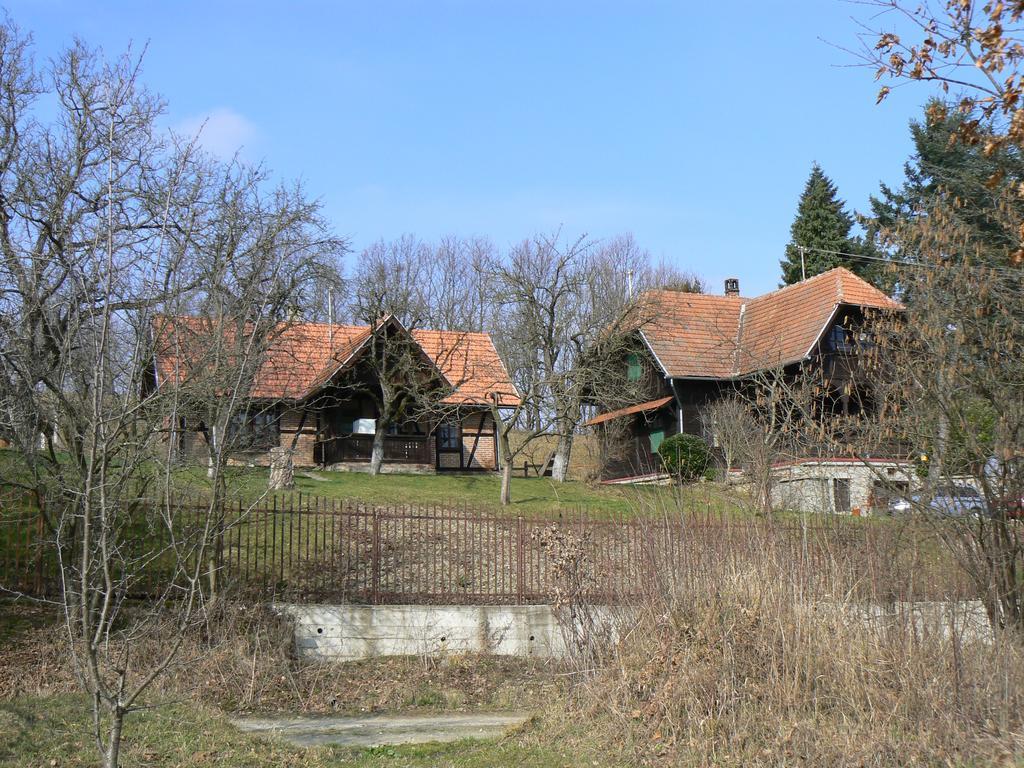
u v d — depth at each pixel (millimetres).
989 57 7949
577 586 11836
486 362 33562
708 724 8953
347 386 29375
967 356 12148
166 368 10867
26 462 12383
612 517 16766
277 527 18172
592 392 30016
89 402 9727
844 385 15359
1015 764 7668
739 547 10922
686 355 32844
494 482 28938
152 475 11883
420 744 10273
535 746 9695
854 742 8117
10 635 12047
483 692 12914
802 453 17000
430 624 14594
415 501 23438
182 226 13367
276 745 9859
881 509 13141
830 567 10281
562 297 31078
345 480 26766
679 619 10320
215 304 12898
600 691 10383
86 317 9578
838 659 9172
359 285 40719
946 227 12539
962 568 10898
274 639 13219
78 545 12109
